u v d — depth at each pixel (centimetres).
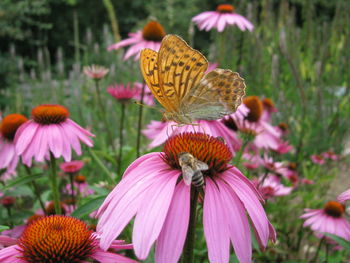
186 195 19
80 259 21
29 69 157
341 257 41
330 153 60
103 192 34
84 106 78
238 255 18
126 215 19
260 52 71
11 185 29
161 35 50
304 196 49
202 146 21
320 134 64
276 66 64
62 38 180
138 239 18
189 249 21
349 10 81
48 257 20
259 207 20
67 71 162
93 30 183
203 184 20
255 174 48
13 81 117
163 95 25
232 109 26
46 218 22
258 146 44
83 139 34
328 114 71
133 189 20
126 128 64
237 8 71
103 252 21
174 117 26
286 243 45
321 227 37
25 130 33
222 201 20
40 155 32
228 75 25
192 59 25
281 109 61
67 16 179
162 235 18
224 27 59
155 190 19
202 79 25
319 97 64
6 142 36
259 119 44
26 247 20
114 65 86
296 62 73
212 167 21
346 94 69
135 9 184
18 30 142
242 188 21
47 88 88
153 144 33
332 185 63
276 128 56
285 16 81
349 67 73
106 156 40
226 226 19
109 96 76
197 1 161
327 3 138
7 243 22
